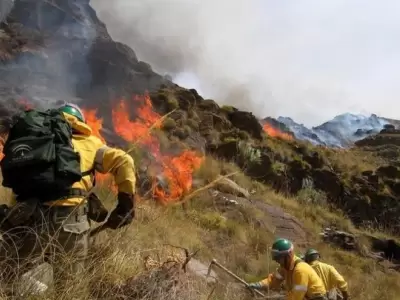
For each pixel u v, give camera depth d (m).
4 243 3.04
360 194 19.42
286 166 18.61
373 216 18.67
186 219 9.70
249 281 7.62
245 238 10.37
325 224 15.40
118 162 3.42
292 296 5.02
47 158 3.05
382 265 13.00
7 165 3.01
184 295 3.31
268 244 10.38
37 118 3.21
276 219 13.12
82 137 3.46
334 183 18.98
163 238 5.10
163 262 3.56
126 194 3.40
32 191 3.09
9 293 2.78
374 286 10.67
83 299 2.89
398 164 27.73
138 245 4.01
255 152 18.12
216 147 17.48
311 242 12.62
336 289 5.84
